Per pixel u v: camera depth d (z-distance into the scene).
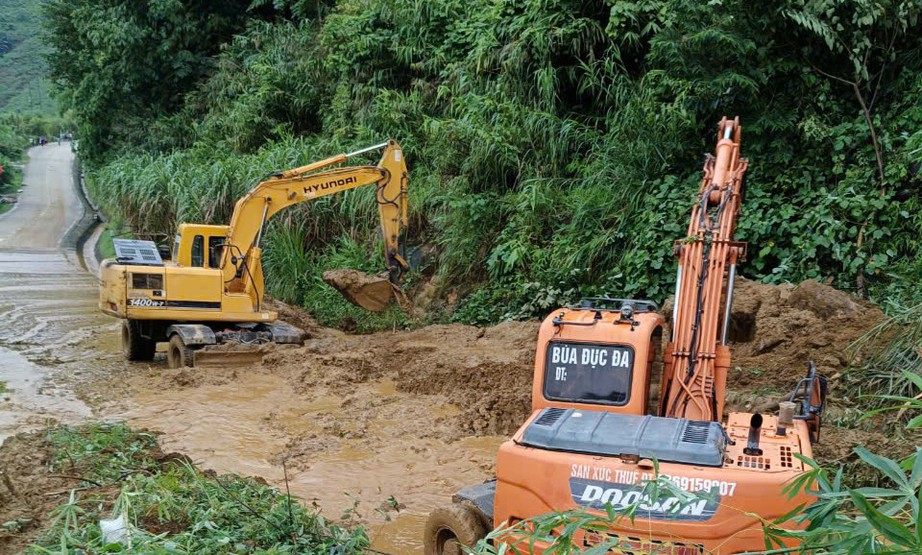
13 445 9.52
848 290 13.47
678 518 5.49
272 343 15.48
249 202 15.85
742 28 14.40
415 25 22.91
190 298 15.41
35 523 6.99
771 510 5.36
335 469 9.78
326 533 7.02
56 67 42.53
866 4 13.70
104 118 40.00
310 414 12.02
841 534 3.78
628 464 5.71
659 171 16.14
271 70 28.67
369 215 20.73
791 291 12.50
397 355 14.64
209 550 5.88
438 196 19.19
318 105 27.94
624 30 18.16
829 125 14.77
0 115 109.88
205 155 29.06
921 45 14.59
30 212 49.94
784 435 6.27
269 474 9.66
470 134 18.53
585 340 7.34
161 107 38.31
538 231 17.17
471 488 6.99
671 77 15.98
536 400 7.41
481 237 18.12
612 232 15.95
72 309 22.14
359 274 16.47
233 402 12.74
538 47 18.50
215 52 38.12
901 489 3.54
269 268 20.80
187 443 10.75
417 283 19.16
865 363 10.66
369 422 11.52
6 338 18.23
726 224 8.13
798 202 14.57
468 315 17.09
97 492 7.62
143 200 25.47
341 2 27.00
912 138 13.26
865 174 14.09
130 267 15.15
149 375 14.69
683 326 7.59
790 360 11.29
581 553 4.30
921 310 10.55
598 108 19.14
